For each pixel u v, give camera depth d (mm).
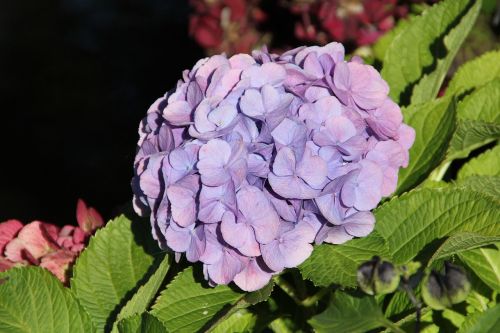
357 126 934
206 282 966
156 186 933
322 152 920
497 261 1003
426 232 965
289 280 1029
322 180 906
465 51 1344
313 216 928
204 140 918
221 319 929
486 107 1086
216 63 956
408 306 939
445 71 1086
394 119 957
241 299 936
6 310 968
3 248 1063
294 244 912
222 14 1854
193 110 941
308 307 998
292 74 938
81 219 1075
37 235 1051
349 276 929
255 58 984
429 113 1030
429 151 1024
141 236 1021
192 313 953
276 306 1027
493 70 1140
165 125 946
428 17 1124
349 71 944
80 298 999
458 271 863
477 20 1352
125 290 1002
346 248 949
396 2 1613
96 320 993
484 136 1050
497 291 989
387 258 938
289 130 910
